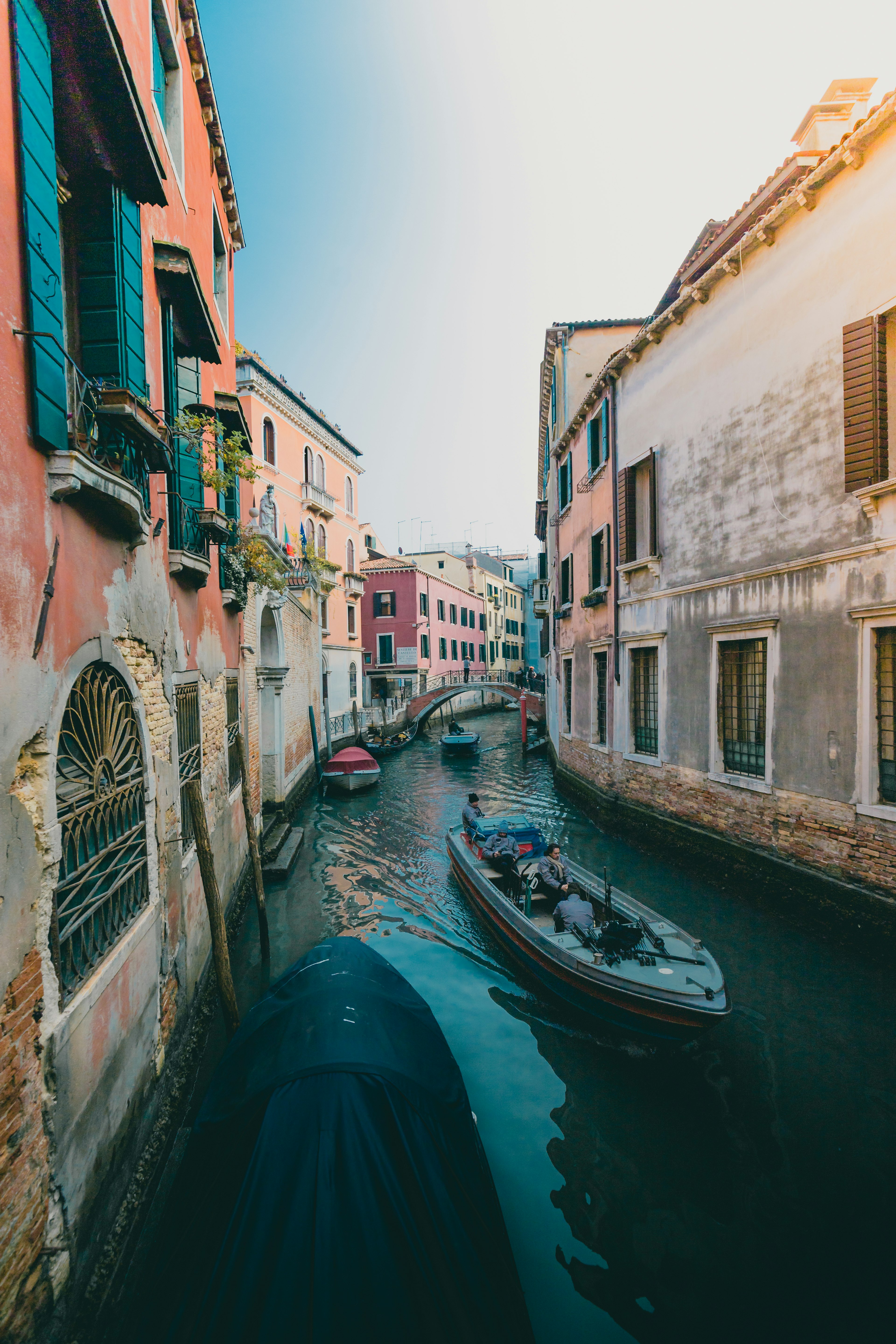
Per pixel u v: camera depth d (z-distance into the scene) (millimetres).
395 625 33375
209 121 7895
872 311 6602
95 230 3967
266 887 9781
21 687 2562
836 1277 3426
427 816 14406
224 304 9391
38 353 2719
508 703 45938
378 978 4773
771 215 7566
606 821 11984
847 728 6855
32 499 2719
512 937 6863
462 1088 4020
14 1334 2287
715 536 8922
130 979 3756
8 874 2408
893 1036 5359
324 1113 3166
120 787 3830
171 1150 4094
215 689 7293
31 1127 2502
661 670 10227
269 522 14086
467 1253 2771
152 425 4105
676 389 9781
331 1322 2359
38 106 2805
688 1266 3520
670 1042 5055
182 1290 2619
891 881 6332
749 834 8297
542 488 25641
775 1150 4312
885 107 6176
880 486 6301
